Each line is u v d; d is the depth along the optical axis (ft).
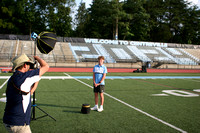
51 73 55.57
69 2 142.31
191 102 22.76
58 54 91.76
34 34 10.07
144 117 16.12
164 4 183.42
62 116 15.70
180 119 15.84
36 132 12.08
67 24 149.79
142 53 110.93
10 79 6.89
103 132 12.44
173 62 104.88
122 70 77.66
